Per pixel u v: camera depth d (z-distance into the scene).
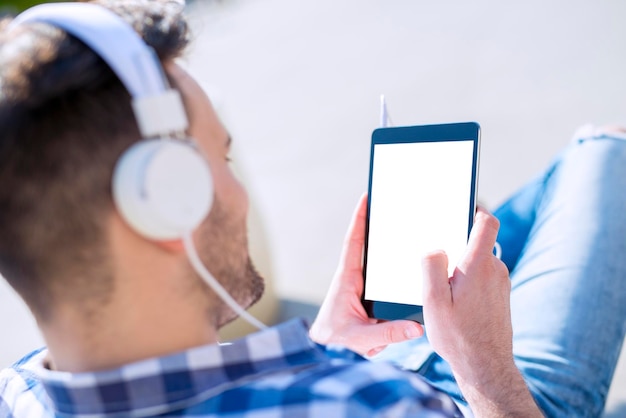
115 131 0.73
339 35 7.57
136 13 0.87
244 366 0.80
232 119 5.80
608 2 5.70
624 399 2.04
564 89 4.23
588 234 1.76
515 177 3.39
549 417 1.55
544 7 6.09
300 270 3.20
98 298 0.76
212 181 0.82
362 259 1.38
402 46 6.36
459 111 4.40
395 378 0.76
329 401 0.73
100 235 0.74
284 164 4.55
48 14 0.76
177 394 0.77
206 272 0.78
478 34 5.91
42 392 0.95
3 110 0.72
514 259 1.94
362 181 4.05
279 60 7.35
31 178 0.72
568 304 1.68
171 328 0.80
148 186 0.70
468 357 1.11
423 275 1.10
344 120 5.05
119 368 0.77
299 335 0.84
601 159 1.88
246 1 11.11
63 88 0.72
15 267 0.77
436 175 1.32
